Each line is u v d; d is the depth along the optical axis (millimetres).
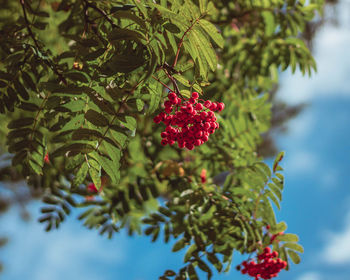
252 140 4172
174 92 2279
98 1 2920
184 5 2098
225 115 4461
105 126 2355
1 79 2713
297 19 4375
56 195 4070
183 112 2156
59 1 3943
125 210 4145
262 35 4520
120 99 2475
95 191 4141
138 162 4172
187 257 3516
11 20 3986
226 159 3967
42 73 3041
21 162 2910
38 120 2814
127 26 2295
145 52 2275
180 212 3635
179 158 4242
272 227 3424
